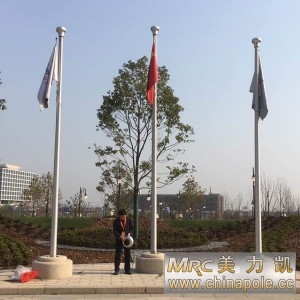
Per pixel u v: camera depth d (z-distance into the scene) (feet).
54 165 34.22
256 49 38.63
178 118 61.67
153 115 37.68
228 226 77.61
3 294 29.09
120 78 61.00
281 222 81.97
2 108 63.72
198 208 174.40
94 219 90.99
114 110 61.16
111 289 29.81
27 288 29.35
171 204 180.86
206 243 60.75
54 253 33.88
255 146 37.27
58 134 34.47
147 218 93.15
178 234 65.16
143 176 62.39
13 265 40.14
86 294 29.48
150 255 36.06
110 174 64.18
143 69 61.05
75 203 133.39
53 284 30.55
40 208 140.46
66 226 79.61
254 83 38.42
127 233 35.73
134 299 28.02
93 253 49.78
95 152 62.69
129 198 108.06
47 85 34.65
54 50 35.24
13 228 63.82
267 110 37.37
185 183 146.72
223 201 191.01
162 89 61.36
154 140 37.37
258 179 36.60
